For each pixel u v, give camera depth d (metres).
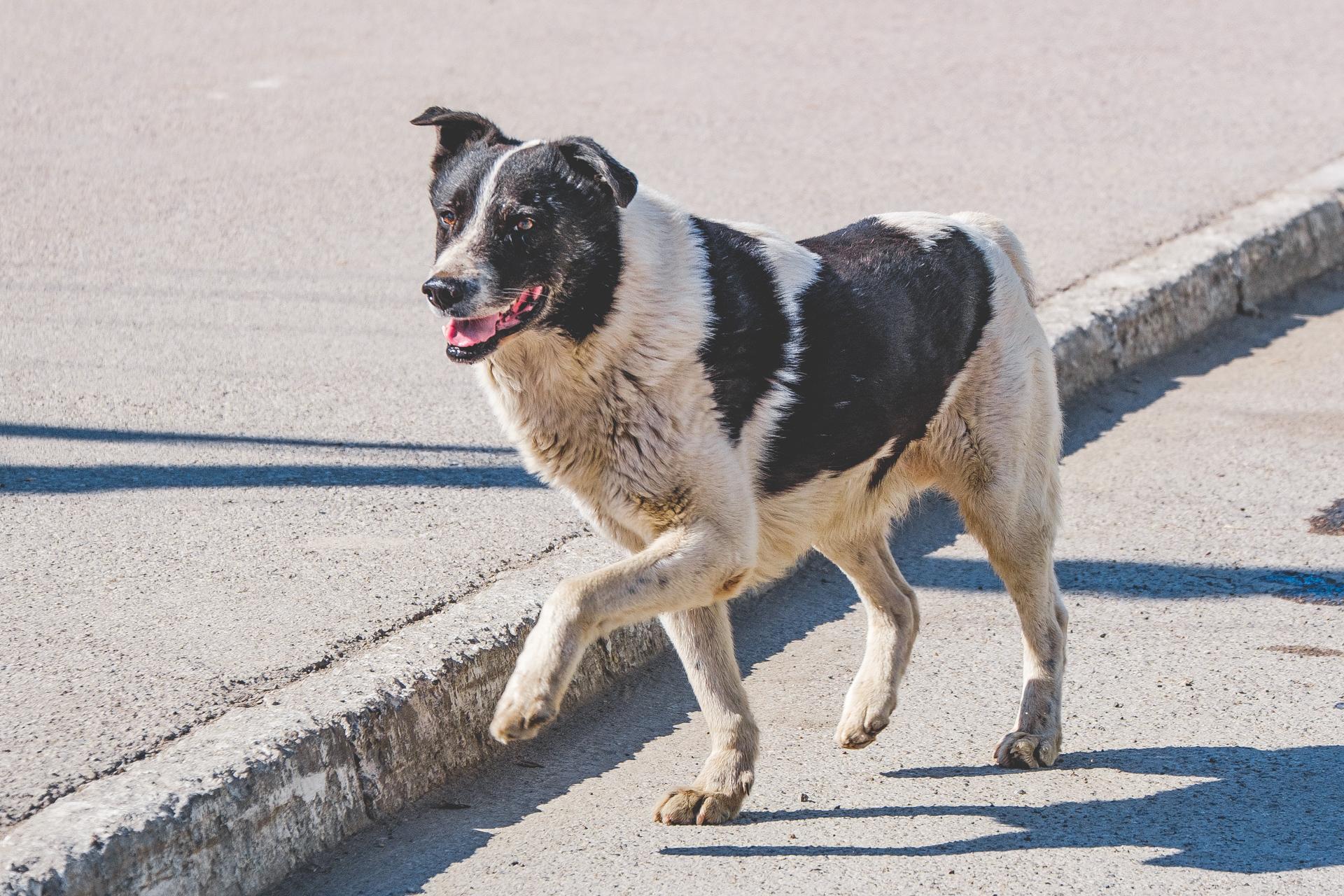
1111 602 7.01
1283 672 6.29
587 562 6.64
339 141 14.59
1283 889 4.73
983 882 4.81
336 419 8.49
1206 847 5.00
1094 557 7.48
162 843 4.57
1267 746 5.69
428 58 17.88
